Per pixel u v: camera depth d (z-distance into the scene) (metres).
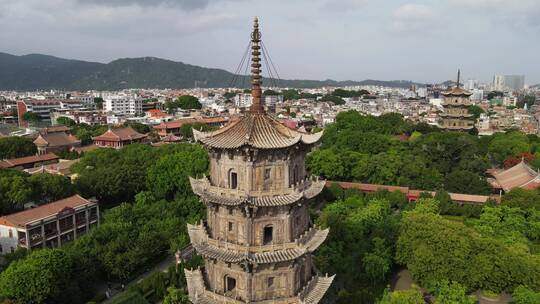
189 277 62.16
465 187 153.75
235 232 54.84
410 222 105.25
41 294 81.19
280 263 54.56
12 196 124.31
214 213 56.28
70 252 93.69
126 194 156.88
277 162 53.31
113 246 100.12
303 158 57.56
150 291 95.00
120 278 99.56
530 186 138.12
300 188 55.53
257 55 55.50
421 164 170.88
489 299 95.38
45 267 84.19
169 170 150.75
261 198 52.47
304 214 58.56
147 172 156.00
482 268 91.19
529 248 105.50
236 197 53.09
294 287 55.88
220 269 56.62
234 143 52.09
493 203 134.00
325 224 111.06
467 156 180.25
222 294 56.19
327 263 100.06
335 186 156.75
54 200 135.88
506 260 91.25
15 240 111.25
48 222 115.50
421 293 91.31
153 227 114.00
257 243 53.81
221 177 55.03
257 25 55.06
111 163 166.62
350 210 130.38
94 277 95.69
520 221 115.75
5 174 132.50
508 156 196.75
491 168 190.12
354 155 176.88
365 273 102.12
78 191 142.38
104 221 124.38
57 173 152.50
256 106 56.19
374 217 121.81
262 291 54.47
